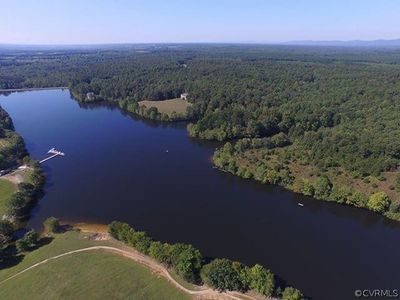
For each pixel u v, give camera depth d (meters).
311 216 139.12
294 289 93.62
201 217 137.75
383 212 137.75
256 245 119.81
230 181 170.12
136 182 168.25
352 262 111.31
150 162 192.88
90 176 174.75
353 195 143.00
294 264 110.06
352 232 128.50
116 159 196.88
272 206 146.75
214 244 120.12
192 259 98.94
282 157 182.25
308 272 106.44
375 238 124.88
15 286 97.94
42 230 129.25
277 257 113.50
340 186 153.00
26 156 187.88
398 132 191.25
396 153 167.25
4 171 174.38
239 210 143.25
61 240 118.75
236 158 188.75
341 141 181.25
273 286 93.00
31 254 111.69
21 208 140.00
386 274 105.81
